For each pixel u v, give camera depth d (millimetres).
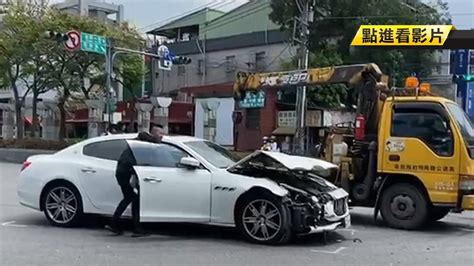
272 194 7758
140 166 8359
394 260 7102
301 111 21078
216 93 34281
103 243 7859
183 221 8133
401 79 29719
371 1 29109
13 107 35500
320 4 29172
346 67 10586
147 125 27172
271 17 31094
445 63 33188
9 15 30125
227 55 41656
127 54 32094
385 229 9523
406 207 9453
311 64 28172
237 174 8102
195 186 8109
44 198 9164
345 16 29125
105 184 8688
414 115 9430
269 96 31750
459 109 9695
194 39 46250
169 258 6980
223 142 33781
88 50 24047
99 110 26906
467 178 8953
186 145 8508
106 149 8961
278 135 30875
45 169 9156
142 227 9000
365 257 7230
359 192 10000
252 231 7930
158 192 8188
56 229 8883
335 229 8602
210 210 8062
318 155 11203
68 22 29906
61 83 31062
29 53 29766
